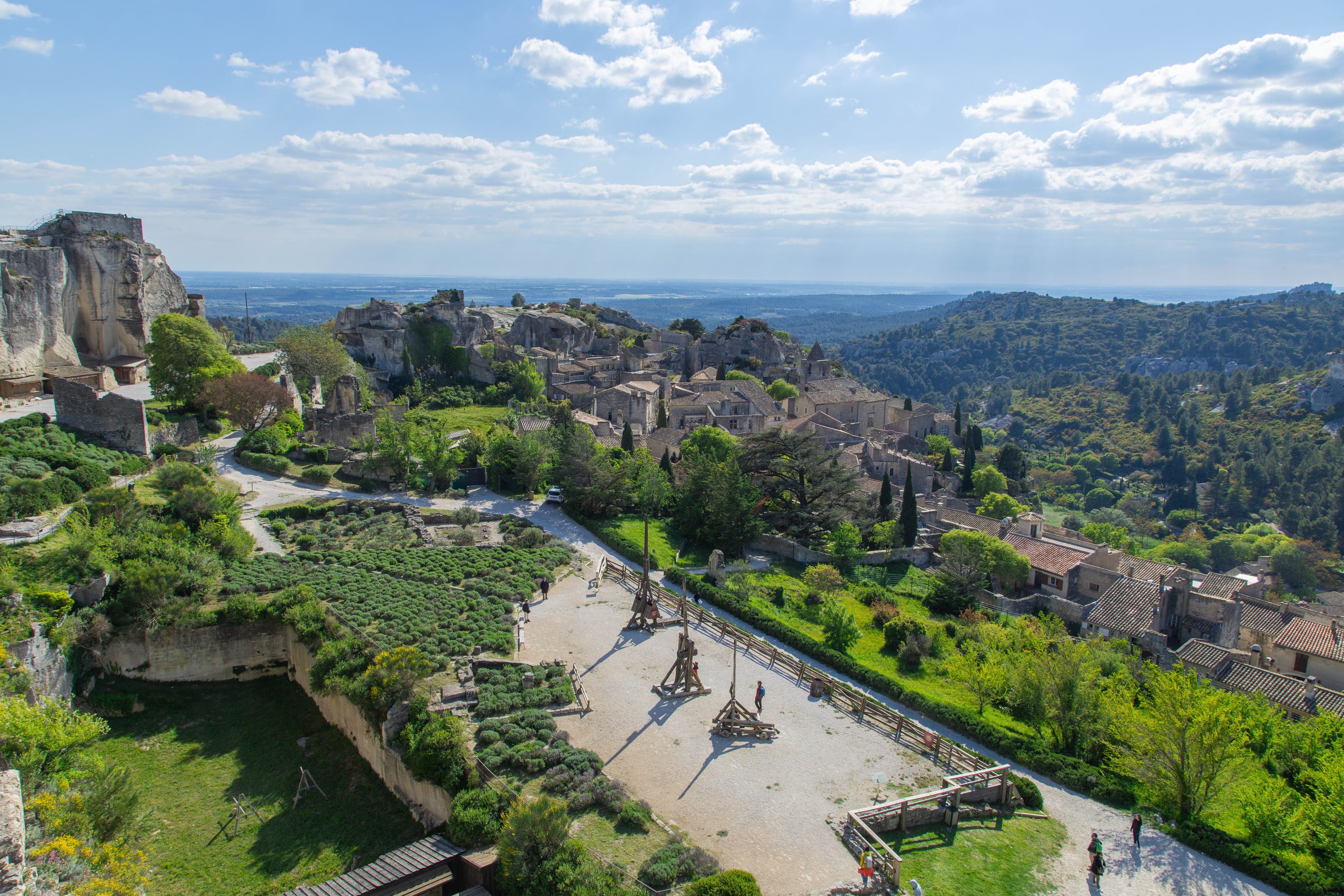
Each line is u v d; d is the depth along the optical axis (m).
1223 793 40.88
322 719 47.44
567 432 84.38
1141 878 33.06
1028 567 76.12
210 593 52.78
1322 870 33.47
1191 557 139.62
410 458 84.12
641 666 47.84
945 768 38.72
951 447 142.38
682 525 75.00
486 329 150.50
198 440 82.31
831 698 45.38
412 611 52.00
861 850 31.83
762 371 164.75
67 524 53.03
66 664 45.50
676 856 30.80
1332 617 71.50
